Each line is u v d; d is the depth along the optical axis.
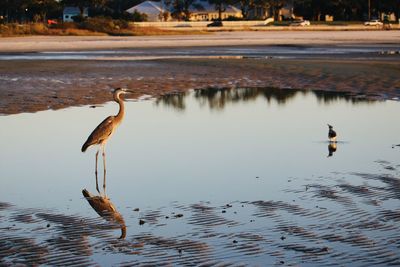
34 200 12.64
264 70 35.94
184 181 13.90
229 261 9.38
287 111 22.86
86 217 11.52
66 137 18.41
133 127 19.92
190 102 25.17
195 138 18.22
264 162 15.45
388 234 10.32
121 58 46.38
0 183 13.92
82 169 15.09
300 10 145.00
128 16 124.25
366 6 136.50
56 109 22.95
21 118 21.22
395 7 135.12
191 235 10.46
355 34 94.69
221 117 21.78
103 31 93.94
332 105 24.06
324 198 12.34
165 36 89.25
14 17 130.12
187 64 40.09
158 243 10.13
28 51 55.91
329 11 141.12
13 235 10.55
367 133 18.75
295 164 15.20
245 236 10.34
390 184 13.23
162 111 22.98
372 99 25.34
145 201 12.50
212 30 109.81
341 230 10.54
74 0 124.62
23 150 16.89
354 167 14.80
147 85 29.94
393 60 42.53
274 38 82.06
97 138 14.53
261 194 12.77
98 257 9.62
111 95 26.55
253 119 21.33
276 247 9.88
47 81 30.30
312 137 18.28
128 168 15.09
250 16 142.25
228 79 32.44
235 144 17.42
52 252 9.83
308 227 10.72
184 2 137.88
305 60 42.72
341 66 36.97
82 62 41.78
